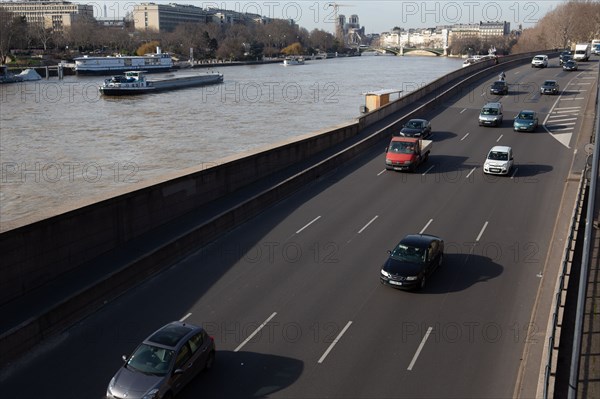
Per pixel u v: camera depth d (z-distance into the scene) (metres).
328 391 19.91
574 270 27.77
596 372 20.09
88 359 22.12
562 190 40.38
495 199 38.84
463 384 20.19
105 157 65.25
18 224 25.67
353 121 59.38
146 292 27.47
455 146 53.62
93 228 29.23
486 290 26.78
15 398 19.81
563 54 112.75
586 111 64.69
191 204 36.03
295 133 79.19
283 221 36.31
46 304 24.70
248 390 20.03
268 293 26.94
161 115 99.25
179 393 19.75
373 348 22.36
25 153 67.62
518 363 21.34
